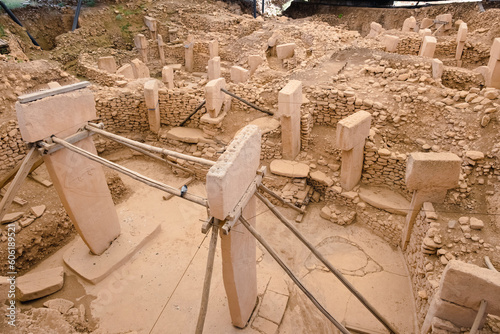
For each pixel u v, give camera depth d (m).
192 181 9.91
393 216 7.59
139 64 14.70
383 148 8.02
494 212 6.14
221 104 9.92
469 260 5.44
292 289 6.62
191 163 9.73
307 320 6.05
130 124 10.80
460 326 4.15
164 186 4.29
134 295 6.46
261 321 5.91
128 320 6.03
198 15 19.98
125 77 13.61
